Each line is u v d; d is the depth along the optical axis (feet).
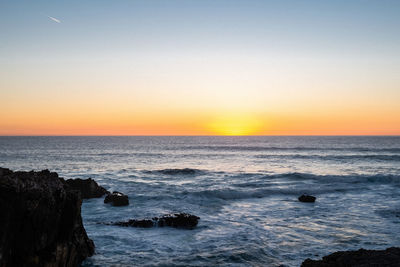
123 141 495.41
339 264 31.55
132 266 35.32
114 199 66.13
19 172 30.99
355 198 74.95
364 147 289.94
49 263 28.63
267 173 120.78
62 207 32.63
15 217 26.35
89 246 38.27
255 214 60.08
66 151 248.73
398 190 84.64
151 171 124.57
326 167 140.97
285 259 37.47
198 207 65.82
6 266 25.39
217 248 41.04
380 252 33.88
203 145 358.43
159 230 48.96
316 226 51.21
